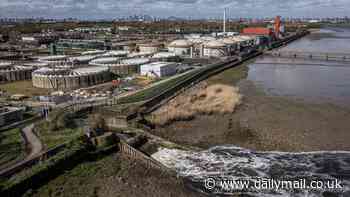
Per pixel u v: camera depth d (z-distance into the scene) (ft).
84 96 280.92
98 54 514.68
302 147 183.93
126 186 142.20
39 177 145.07
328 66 482.69
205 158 172.35
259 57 604.90
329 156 171.42
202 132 210.59
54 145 171.53
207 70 409.08
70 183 144.97
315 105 264.72
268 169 159.43
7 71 357.61
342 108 253.85
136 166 161.68
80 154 167.53
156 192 137.59
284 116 237.86
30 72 375.66
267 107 261.44
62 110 230.48
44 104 254.06
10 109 221.05
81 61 431.02
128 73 400.67
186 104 268.62
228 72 431.43
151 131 209.46
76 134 186.80
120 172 155.43
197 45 599.57
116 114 227.40
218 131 211.61
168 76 385.29
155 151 181.78
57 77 317.63
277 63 520.83
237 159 170.71
